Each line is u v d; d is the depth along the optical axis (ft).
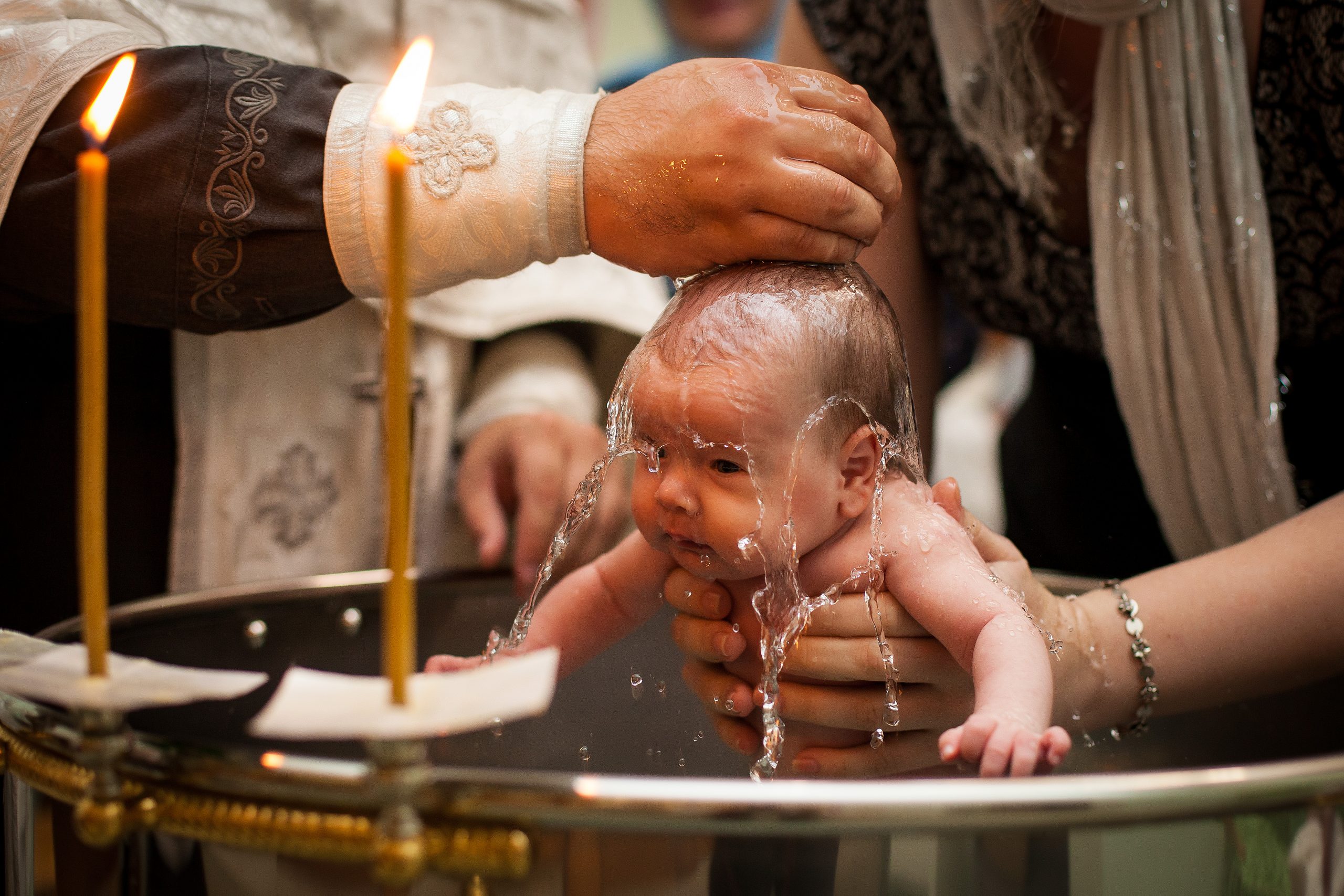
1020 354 6.97
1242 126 3.18
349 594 3.19
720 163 2.37
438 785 1.47
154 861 1.69
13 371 3.60
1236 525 3.47
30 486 3.66
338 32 3.92
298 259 2.63
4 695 1.90
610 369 4.73
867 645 2.45
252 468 3.97
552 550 2.90
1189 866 1.54
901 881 1.48
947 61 3.59
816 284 2.66
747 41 7.48
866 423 2.70
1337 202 3.09
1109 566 3.92
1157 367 3.42
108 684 1.45
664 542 2.67
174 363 3.80
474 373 4.47
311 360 4.06
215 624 2.87
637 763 2.31
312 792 1.48
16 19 2.80
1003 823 1.45
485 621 3.21
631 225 2.51
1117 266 3.41
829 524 2.65
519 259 2.61
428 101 2.65
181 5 3.37
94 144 1.45
